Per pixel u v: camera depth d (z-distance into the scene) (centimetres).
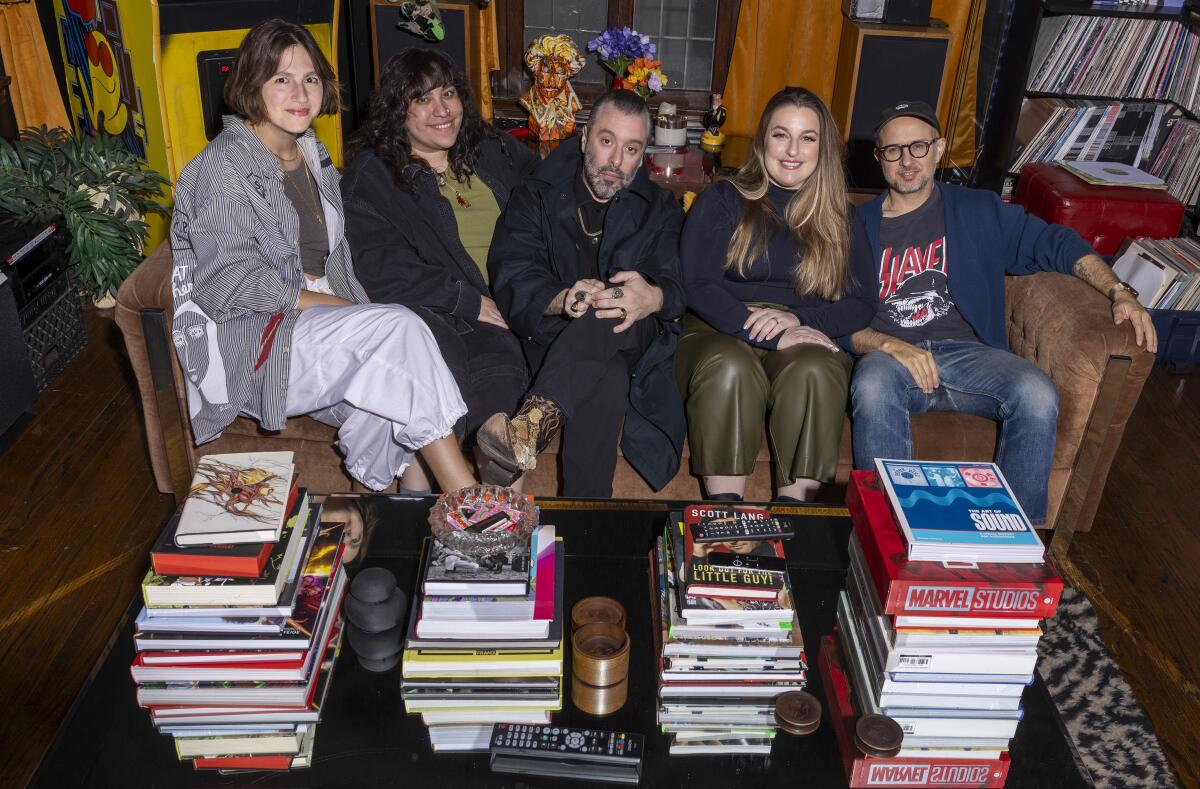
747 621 136
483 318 222
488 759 132
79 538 223
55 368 285
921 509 134
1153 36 341
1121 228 329
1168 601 218
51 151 295
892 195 230
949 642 128
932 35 356
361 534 167
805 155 214
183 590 128
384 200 220
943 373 222
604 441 208
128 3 283
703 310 220
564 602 157
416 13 332
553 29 411
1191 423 291
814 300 226
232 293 192
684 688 137
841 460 222
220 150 193
